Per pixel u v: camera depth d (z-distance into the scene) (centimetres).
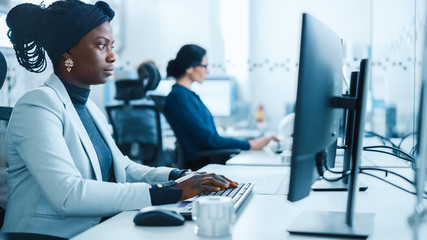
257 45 461
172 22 477
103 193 116
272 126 461
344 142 132
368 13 416
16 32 142
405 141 212
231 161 213
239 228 98
